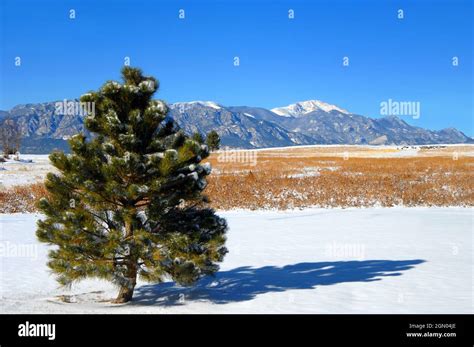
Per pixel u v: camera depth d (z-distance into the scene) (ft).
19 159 264.31
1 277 45.65
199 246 34.86
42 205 34.30
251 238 70.54
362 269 47.70
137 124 34.53
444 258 52.95
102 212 35.55
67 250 33.30
